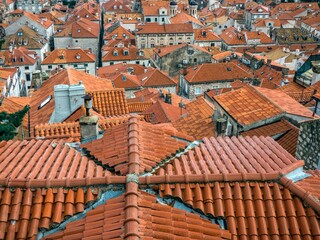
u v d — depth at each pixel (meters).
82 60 89.81
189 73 77.38
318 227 10.38
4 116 24.20
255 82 65.75
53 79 36.09
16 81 66.62
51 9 150.12
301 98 34.00
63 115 25.64
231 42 108.06
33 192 10.69
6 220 10.10
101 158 12.64
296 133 24.45
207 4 176.12
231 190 11.14
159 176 11.13
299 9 146.75
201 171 11.88
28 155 12.71
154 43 106.94
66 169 11.96
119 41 103.38
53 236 9.85
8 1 156.50
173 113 36.38
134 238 8.87
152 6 133.38
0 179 10.74
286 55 89.88
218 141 14.27
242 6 163.75
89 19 125.62
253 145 13.92
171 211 10.38
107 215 9.98
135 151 12.21
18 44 97.44
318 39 117.06
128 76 74.81
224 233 10.17
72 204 10.51
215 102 29.34
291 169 12.19
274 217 10.61
